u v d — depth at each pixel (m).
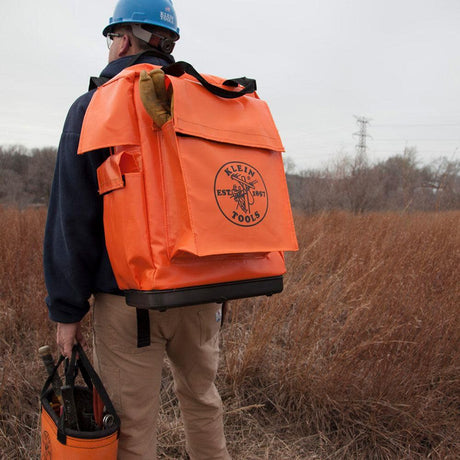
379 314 2.43
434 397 2.09
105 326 1.23
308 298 2.76
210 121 1.14
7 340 2.66
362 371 2.19
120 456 1.25
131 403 1.23
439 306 2.42
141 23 1.28
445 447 1.90
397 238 3.89
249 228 1.14
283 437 2.07
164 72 1.16
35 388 2.23
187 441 1.53
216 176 1.11
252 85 1.33
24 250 3.94
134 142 1.09
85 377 1.33
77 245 1.14
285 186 1.31
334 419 2.12
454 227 4.09
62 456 1.11
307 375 2.19
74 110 1.19
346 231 5.09
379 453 1.95
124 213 1.05
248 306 3.35
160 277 1.03
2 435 1.87
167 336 1.26
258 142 1.24
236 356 2.43
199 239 1.04
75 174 1.13
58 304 1.17
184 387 1.44
